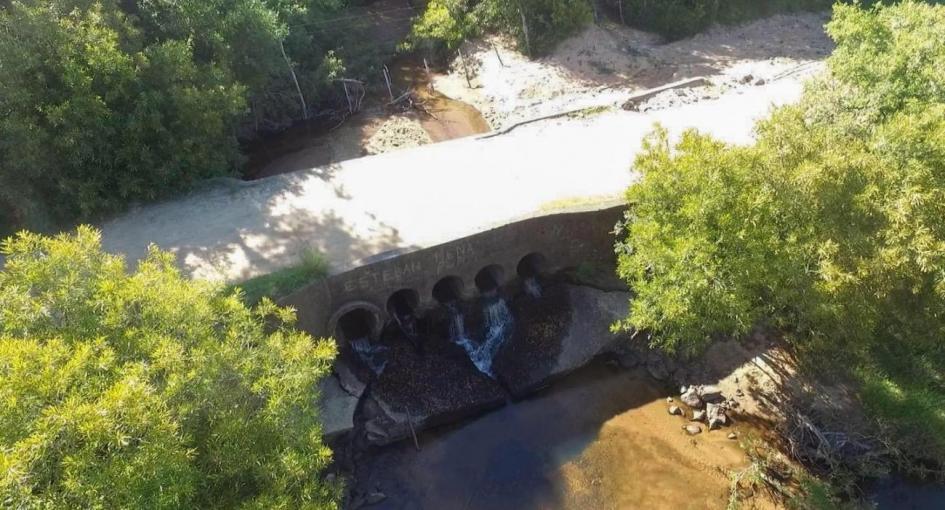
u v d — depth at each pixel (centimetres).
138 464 1211
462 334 2884
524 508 2269
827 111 2600
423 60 4500
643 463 2395
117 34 2673
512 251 2809
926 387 2455
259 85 3559
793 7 4859
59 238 1789
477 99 4103
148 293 1537
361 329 2812
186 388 1412
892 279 2088
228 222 2750
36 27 2495
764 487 2278
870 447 2358
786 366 2603
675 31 4550
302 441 1545
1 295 1437
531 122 3503
